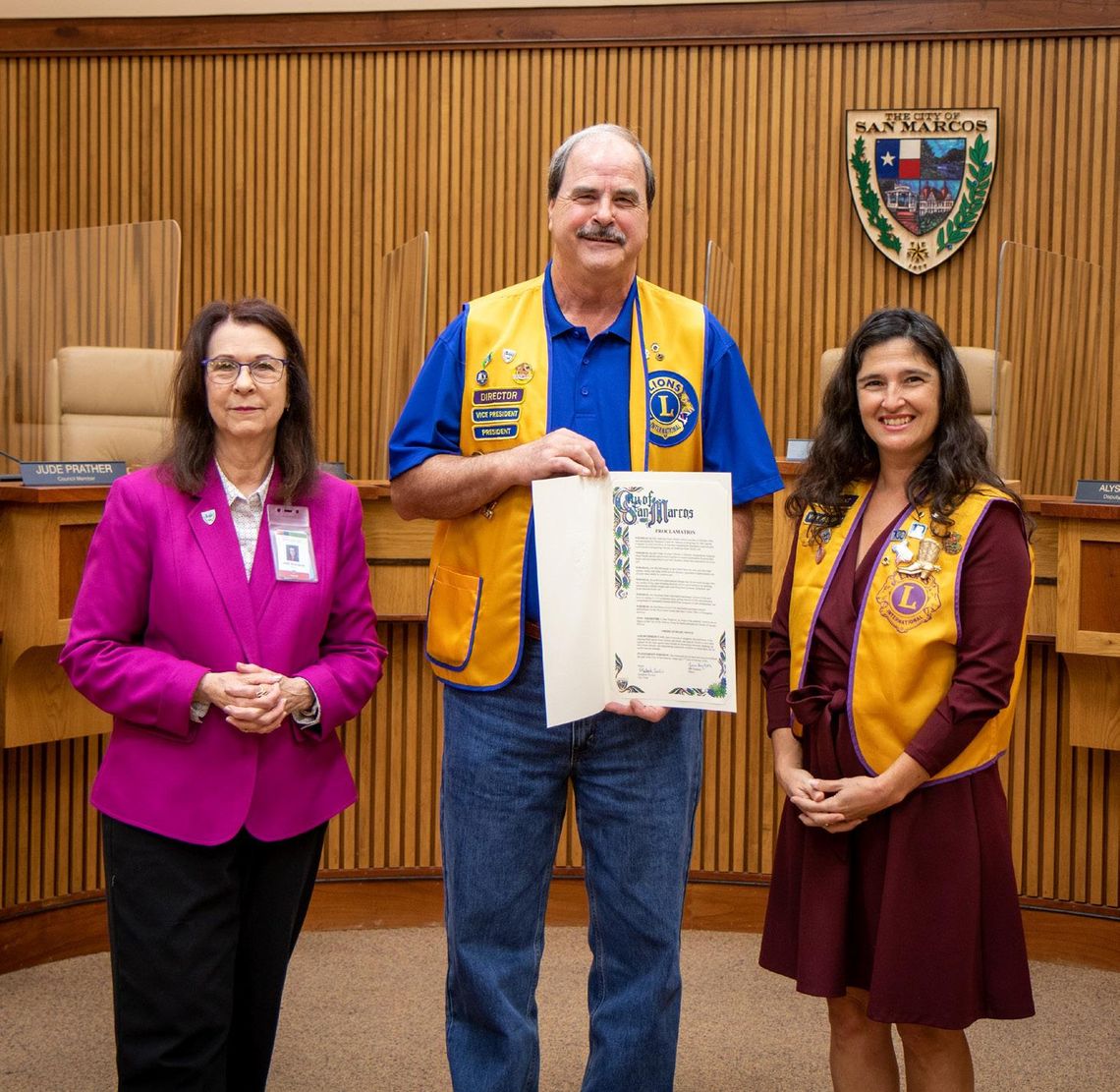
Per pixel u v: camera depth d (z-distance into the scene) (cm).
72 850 362
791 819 222
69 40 546
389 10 534
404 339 452
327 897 389
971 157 505
